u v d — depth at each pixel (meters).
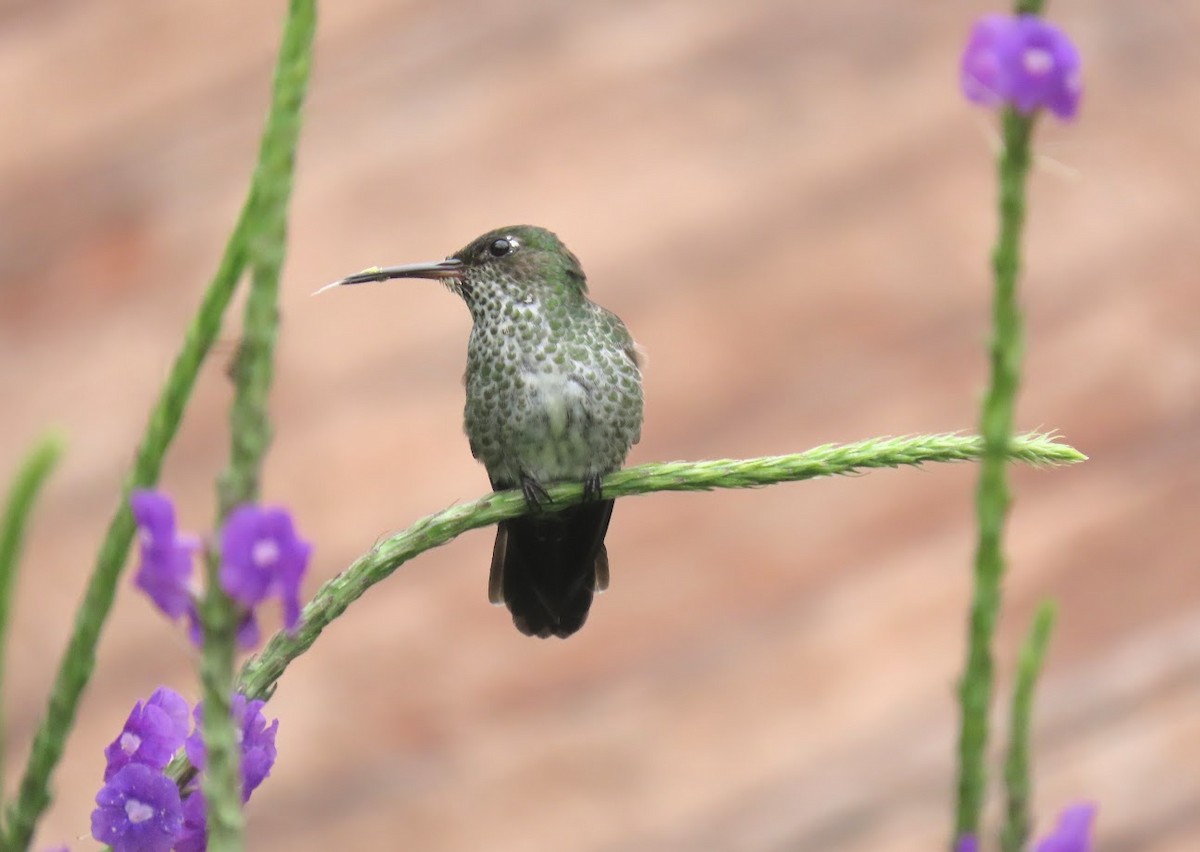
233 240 1.17
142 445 1.21
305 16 1.14
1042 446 1.97
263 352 1.07
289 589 1.04
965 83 1.04
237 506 1.05
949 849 1.10
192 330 1.19
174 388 1.20
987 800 1.11
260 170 1.12
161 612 1.10
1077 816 1.07
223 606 1.06
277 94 1.13
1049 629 1.10
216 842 1.13
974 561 1.11
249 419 1.06
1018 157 1.11
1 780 1.21
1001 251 1.11
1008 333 1.12
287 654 1.84
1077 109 1.04
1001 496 1.11
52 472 1.05
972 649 1.10
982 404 1.12
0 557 1.04
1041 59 1.02
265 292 1.08
